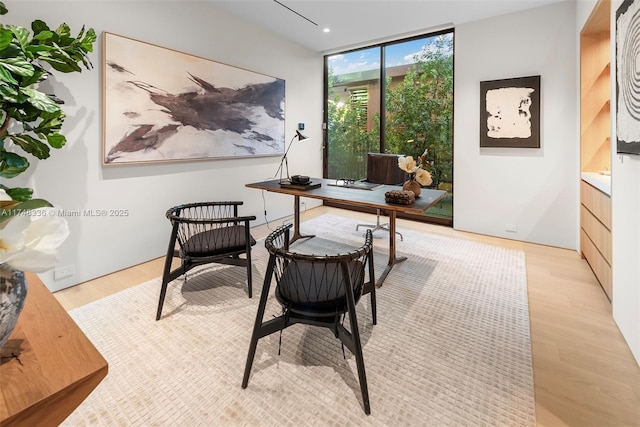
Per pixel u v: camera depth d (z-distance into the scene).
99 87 2.74
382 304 2.43
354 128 5.38
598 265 2.71
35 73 1.04
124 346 1.92
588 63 3.16
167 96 3.24
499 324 2.16
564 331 2.07
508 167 3.95
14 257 0.58
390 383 1.64
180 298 2.50
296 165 5.10
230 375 1.70
